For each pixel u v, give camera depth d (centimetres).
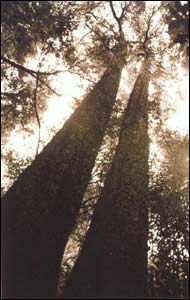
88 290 842
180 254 961
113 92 1275
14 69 1274
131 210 981
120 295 838
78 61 1288
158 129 1282
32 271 873
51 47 1230
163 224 1001
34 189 988
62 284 904
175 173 1092
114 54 1327
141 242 936
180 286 916
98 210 988
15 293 851
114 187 1026
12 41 1238
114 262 874
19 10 1177
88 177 1093
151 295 882
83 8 1296
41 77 1330
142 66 1377
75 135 1124
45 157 1055
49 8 1203
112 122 1219
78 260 899
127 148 1130
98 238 918
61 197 1005
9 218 932
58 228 956
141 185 1052
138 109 1235
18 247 894
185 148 1241
